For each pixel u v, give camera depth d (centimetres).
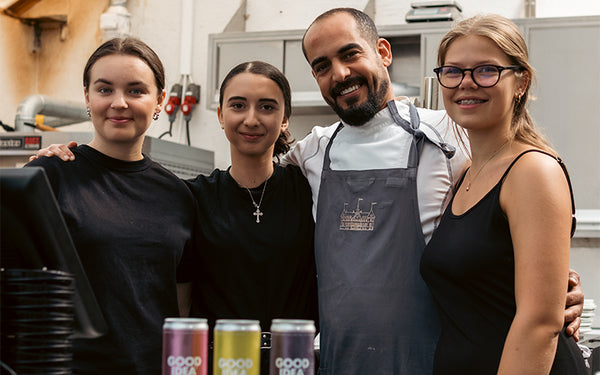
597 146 342
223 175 211
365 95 197
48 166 180
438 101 289
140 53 189
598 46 342
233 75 205
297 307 204
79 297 118
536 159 151
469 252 157
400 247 188
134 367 174
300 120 420
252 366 113
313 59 198
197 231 201
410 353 184
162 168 197
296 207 208
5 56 473
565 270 146
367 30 200
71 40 478
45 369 115
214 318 200
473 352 156
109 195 183
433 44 366
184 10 445
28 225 112
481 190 161
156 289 182
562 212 147
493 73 159
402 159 193
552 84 349
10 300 114
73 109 410
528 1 384
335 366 189
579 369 156
